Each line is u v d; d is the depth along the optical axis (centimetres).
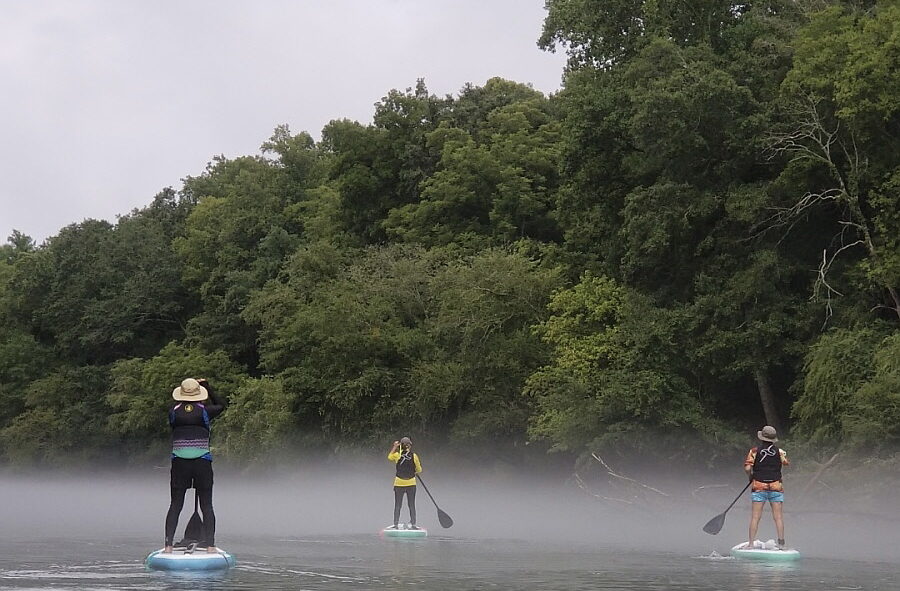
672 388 3152
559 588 1173
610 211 3744
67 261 6838
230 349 5775
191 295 6619
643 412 3091
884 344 2711
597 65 3850
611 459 3192
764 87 3316
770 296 3128
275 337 4916
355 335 4306
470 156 4975
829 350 2755
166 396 5550
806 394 2800
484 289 3981
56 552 1638
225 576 1248
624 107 3484
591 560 1599
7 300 7012
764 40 3291
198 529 1440
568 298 3703
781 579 1315
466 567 1436
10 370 6588
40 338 7069
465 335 3950
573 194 3869
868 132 2881
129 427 5697
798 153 3123
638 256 3366
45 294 6944
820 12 3111
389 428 4191
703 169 3400
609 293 3638
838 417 2659
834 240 3272
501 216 4803
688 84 3152
